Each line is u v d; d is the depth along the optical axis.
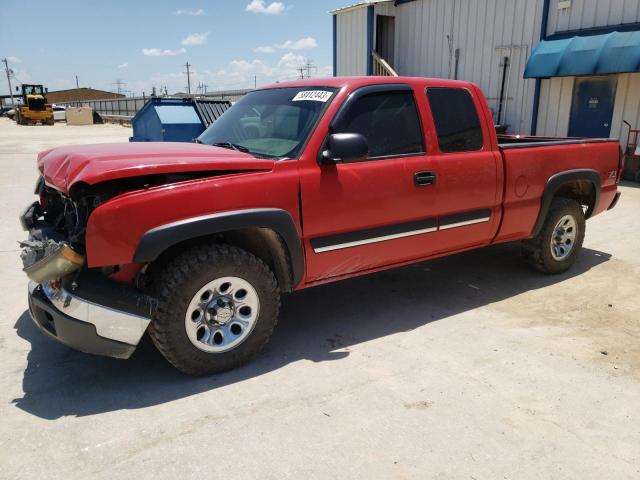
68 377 3.35
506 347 3.79
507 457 2.61
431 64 16.50
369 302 4.68
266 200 3.29
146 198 2.92
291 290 3.66
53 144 22.89
